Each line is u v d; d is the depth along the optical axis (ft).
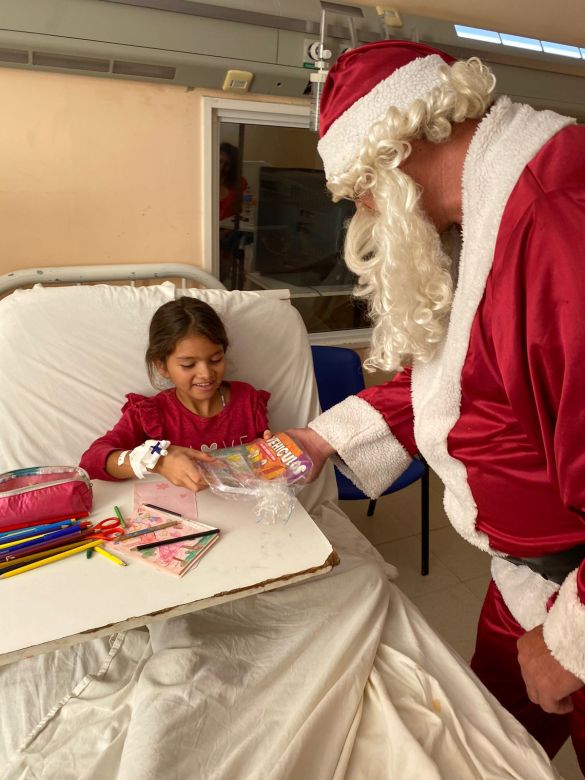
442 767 2.81
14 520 3.07
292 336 5.14
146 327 4.63
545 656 2.53
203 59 5.67
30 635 2.49
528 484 2.90
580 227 2.20
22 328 4.30
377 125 2.56
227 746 2.74
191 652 3.07
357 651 3.25
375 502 7.77
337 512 5.02
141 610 2.65
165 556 2.96
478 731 2.99
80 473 3.38
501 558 3.48
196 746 2.69
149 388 4.60
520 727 3.14
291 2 5.73
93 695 3.07
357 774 2.78
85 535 3.09
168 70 5.66
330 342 8.30
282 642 3.29
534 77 7.33
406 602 3.90
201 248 6.86
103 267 6.22
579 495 2.38
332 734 2.84
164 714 2.74
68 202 5.98
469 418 2.98
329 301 8.22
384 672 3.25
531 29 7.22
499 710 3.23
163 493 3.51
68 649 3.42
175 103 6.06
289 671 3.11
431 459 3.36
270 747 2.73
